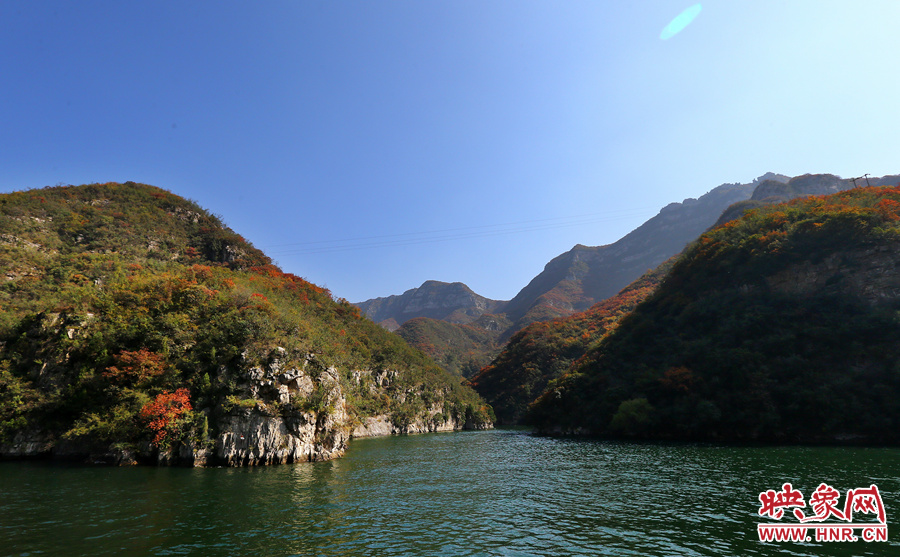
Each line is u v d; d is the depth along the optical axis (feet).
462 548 64.64
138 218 394.73
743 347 265.34
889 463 142.00
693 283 372.58
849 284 262.67
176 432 141.69
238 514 82.99
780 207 411.34
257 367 154.40
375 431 351.05
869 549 63.67
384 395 384.47
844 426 210.59
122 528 73.05
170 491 102.99
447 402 474.49
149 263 302.45
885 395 206.90
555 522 79.25
